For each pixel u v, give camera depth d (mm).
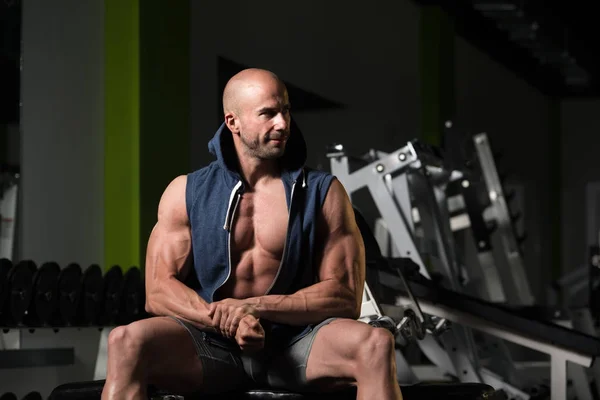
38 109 4996
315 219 2088
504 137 11031
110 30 5344
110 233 5285
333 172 4680
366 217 5801
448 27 9367
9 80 4836
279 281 2074
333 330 1948
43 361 3779
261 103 2047
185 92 5625
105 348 4094
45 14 5074
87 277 4070
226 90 2107
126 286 4414
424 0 9109
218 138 2102
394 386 1859
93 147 5281
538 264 11742
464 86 10141
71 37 5199
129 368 1870
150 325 1922
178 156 5543
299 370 2006
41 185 4984
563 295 11328
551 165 12211
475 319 3818
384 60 8578
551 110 12219
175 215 2119
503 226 6312
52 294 3861
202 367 2010
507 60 11055
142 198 5254
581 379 4832
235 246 2092
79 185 5191
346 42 7969
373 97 8383
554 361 3785
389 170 4594
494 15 9797
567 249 12164
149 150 5324
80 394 2002
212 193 2100
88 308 4051
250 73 2092
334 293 2047
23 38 4934
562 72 11609
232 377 2078
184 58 5629
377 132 8422
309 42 7391
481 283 6051
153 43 5387
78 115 5203
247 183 2117
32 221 4918
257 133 2047
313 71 7441
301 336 2023
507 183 11242
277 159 2145
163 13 5477
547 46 10742
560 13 9680
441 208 5363
